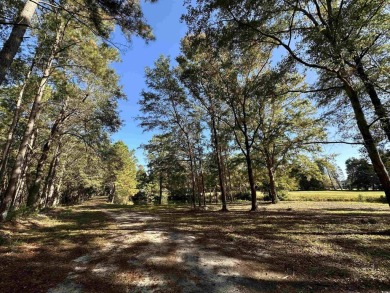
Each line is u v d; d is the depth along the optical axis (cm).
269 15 765
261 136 1975
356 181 4725
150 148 2020
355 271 475
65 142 2200
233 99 1560
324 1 858
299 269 498
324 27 705
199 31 839
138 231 930
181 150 2062
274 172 2386
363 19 671
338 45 650
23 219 1067
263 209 1708
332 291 399
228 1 700
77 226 1058
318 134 1306
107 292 407
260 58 1434
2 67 422
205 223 1117
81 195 5462
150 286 430
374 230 818
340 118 891
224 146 2156
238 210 1712
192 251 642
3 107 1503
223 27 806
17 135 1750
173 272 495
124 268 519
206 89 1691
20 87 1354
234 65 1432
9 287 412
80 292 405
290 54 825
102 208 2238
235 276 471
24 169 1961
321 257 563
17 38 454
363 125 793
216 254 612
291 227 934
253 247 670
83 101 1603
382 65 780
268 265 526
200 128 2025
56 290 411
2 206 998
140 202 4597
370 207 1738
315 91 852
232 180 3400
